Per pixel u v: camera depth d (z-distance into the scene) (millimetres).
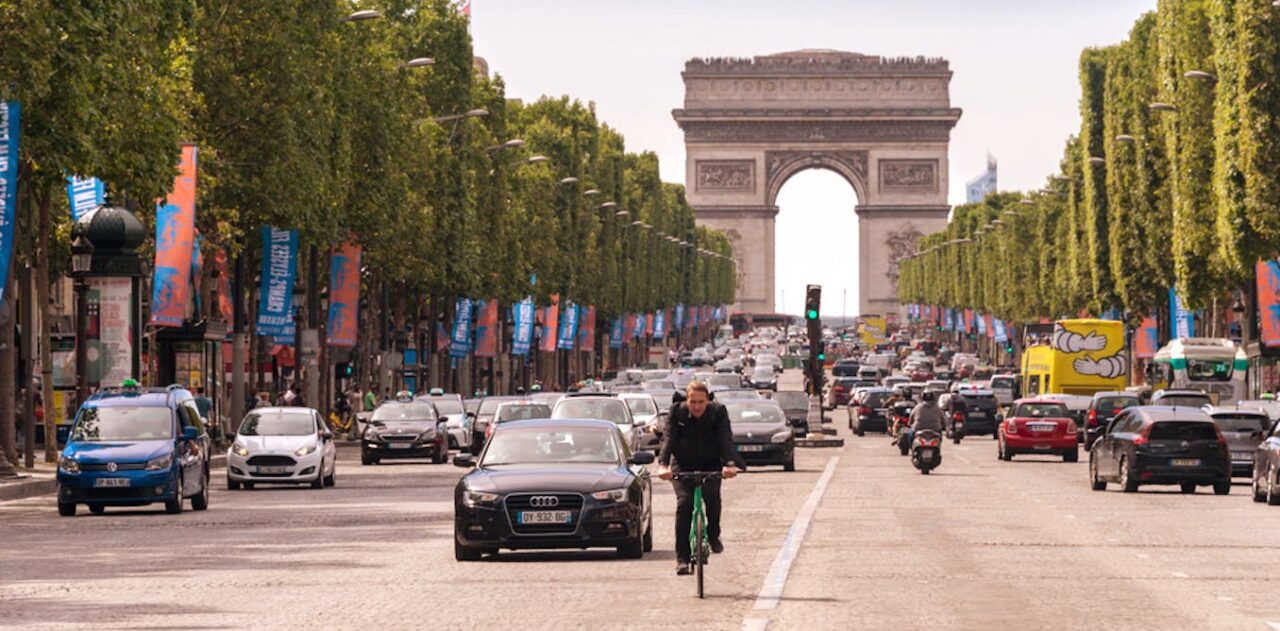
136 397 56812
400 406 91750
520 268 154875
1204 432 64188
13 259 68062
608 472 38219
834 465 86438
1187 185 110375
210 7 86625
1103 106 153500
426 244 122750
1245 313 114312
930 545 41312
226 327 96625
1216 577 34188
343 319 108625
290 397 105875
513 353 164750
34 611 29156
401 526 48281
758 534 44625
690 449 32406
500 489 37375
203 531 47312
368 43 110312
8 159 57125
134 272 78062
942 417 78000
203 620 27906
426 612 28828
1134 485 64562
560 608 29266
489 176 148250
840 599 30203
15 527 49625
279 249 92500
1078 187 169125
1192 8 110062
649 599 30500
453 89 132375
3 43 57062
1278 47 89875
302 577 34688
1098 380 129500
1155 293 136750
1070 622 27156
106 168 65375
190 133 81375
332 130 99625
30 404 73688
